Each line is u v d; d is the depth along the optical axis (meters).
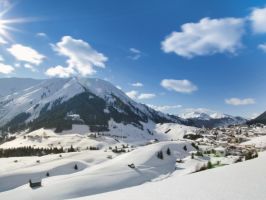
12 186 142.12
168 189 13.66
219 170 19.69
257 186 11.34
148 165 176.75
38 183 108.50
